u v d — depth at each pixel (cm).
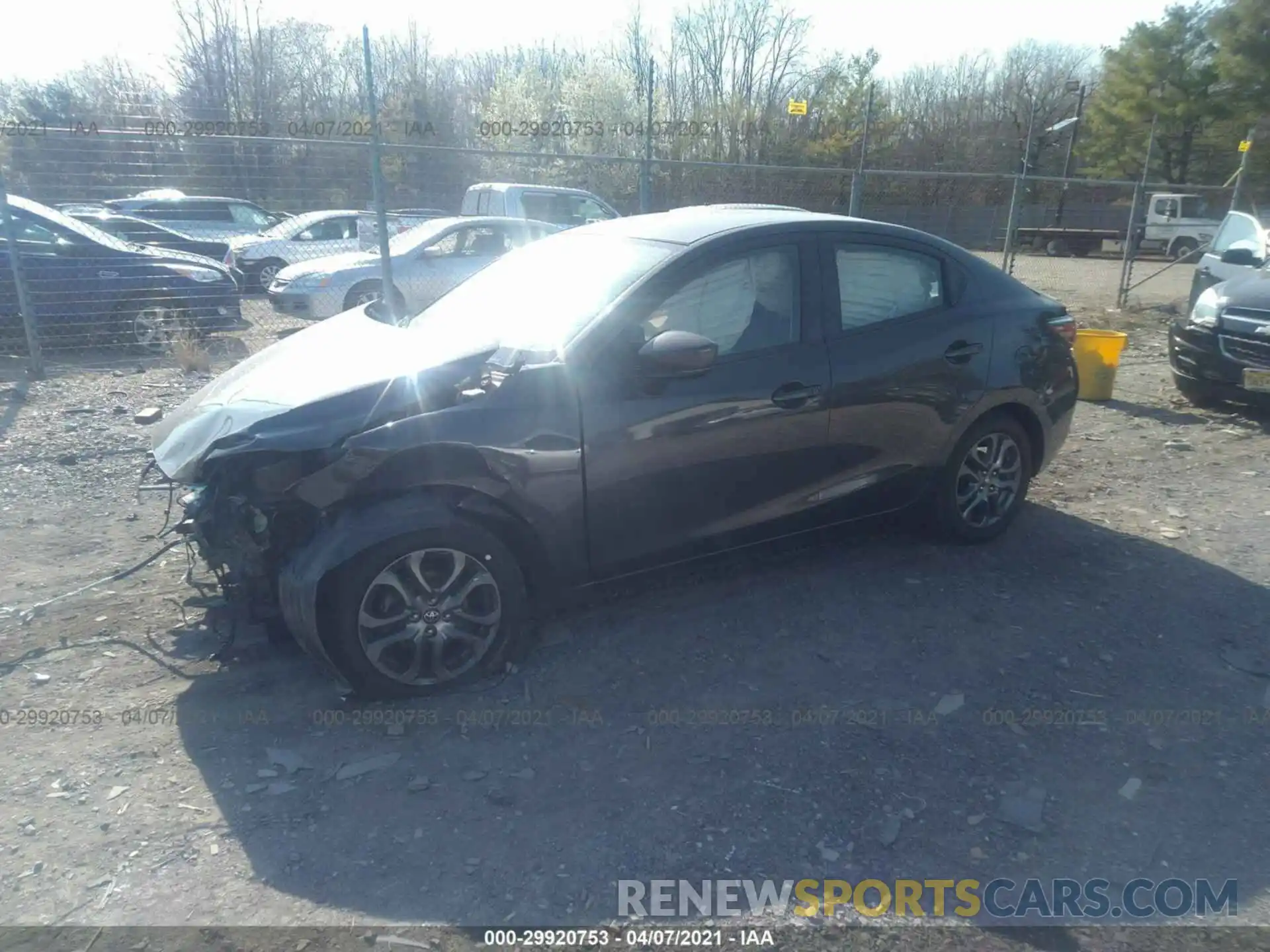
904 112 3812
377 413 358
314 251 1622
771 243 435
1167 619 438
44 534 539
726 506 420
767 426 419
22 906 269
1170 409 845
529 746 341
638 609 441
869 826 301
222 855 289
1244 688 383
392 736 346
